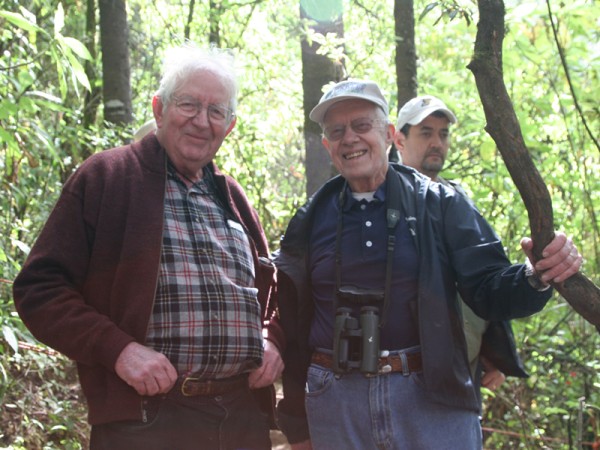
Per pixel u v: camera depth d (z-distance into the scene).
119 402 2.44
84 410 4.99
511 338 3.20
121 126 6.07
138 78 9.38
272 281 2.95
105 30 6.15
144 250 2.49
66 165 5.56
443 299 2.64
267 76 9.24
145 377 2.37
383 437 2.63
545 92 6.71
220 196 2.83
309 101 5.51
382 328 2.67
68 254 2.49
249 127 8.50
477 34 2.17
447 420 2.63
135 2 9.06
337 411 2.71
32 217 5.40
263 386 2.78
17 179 4.69
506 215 6.31
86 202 2.53
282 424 3.04
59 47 3.41
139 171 2.61
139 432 2.45
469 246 2.68
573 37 5.98
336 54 5.12
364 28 7.98
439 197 2.79
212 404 2.57
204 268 2.58
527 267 2.43
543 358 5.61
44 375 5.19
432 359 2.59
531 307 2.47
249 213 2.96
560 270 2.17
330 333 2.78
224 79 2.68
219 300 2.56
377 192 2.81
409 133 4.11
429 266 2.66
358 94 2.75
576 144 6.32
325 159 5.49
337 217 2.85
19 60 4.32
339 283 2.76
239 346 2.59
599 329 2.22
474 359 3.12
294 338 2.95
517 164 2.12
